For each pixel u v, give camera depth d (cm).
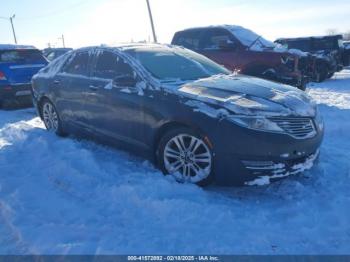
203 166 400
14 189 412
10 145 569
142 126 444
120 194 378
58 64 623
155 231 319
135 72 460
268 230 317
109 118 492
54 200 382
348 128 657
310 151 396
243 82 446
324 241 301
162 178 409
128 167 466
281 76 877
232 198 385
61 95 588
